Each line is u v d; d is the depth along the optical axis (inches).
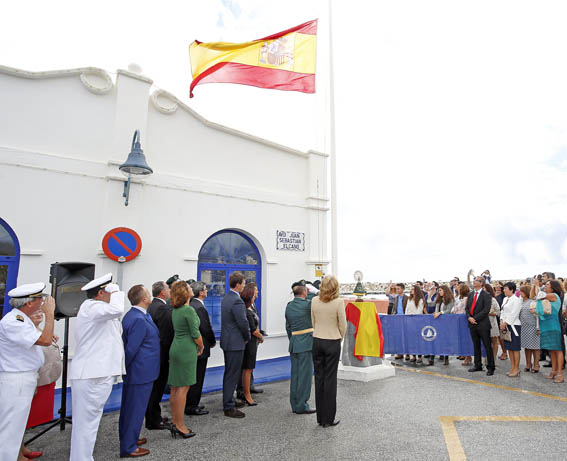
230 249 302.0
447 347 298.5
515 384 246.8
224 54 296.0
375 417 186.5
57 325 213.6
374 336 259.9
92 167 233.0
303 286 205.6
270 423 180.4
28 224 210.5
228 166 298.8
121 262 232.8
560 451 145.6
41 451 150.1
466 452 145.6
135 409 146.6
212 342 202.1
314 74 303.4
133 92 251.6
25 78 216.7
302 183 346.9
